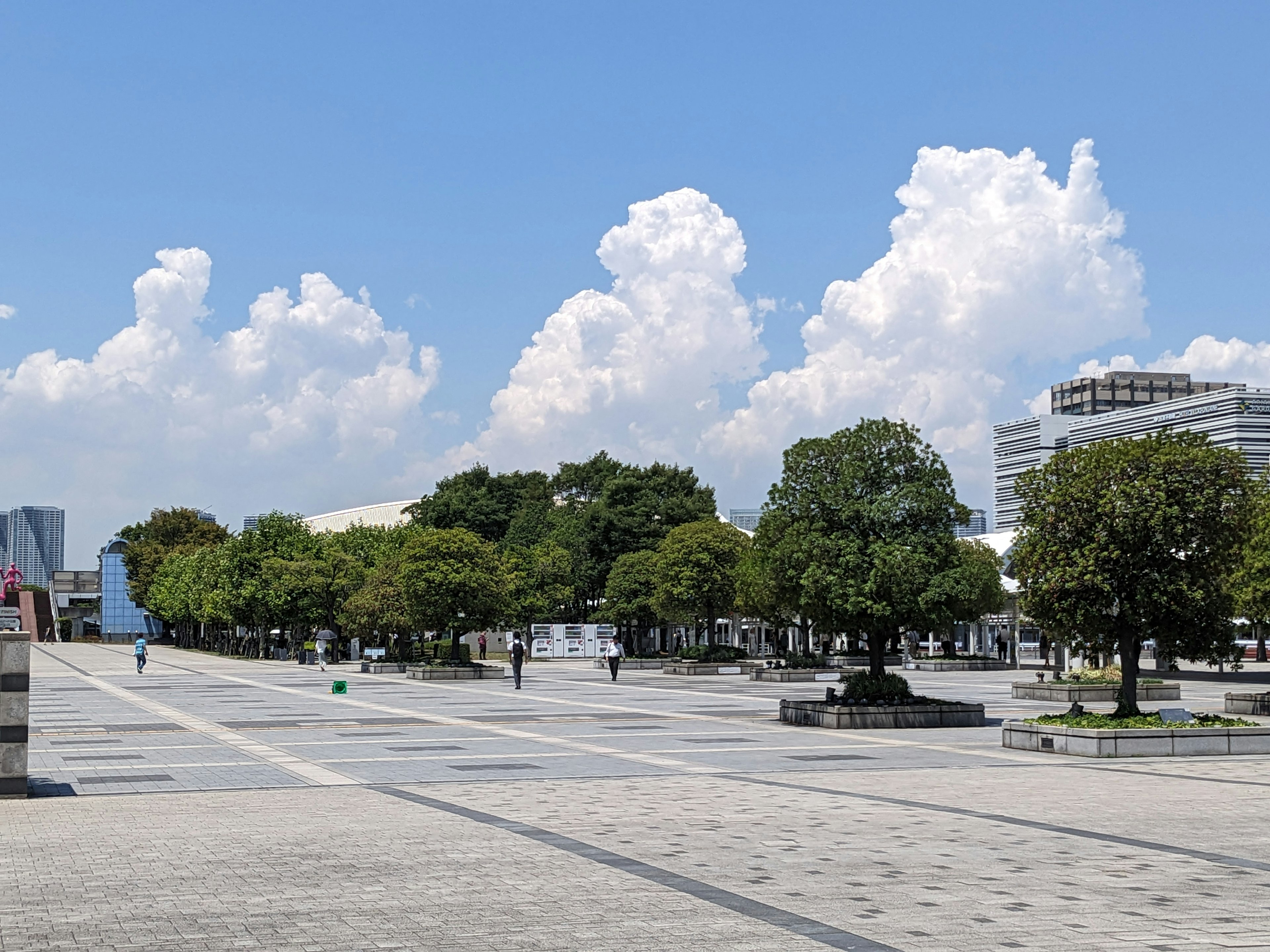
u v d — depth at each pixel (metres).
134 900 9.52
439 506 104.06
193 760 20.36
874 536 26.84
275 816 14.02
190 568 106.62
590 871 10.59
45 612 168.00
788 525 27.72
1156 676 56.00
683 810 14.35
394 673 58.47
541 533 99.50
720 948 8.02
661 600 62.44
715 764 19.50
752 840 12.19
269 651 87.12
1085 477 21.53
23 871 10.71
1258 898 9.46
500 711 32.44
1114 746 20.36
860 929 8.50
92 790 16.50
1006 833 12.56
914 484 26.84
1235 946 8.03
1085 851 11.52
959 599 26.48
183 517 144.38
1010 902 9.32
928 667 64.88
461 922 8.74
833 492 27.00
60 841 12.35
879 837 12.32
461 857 11.33
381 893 9.72
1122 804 14.66
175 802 15.29
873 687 27.44
